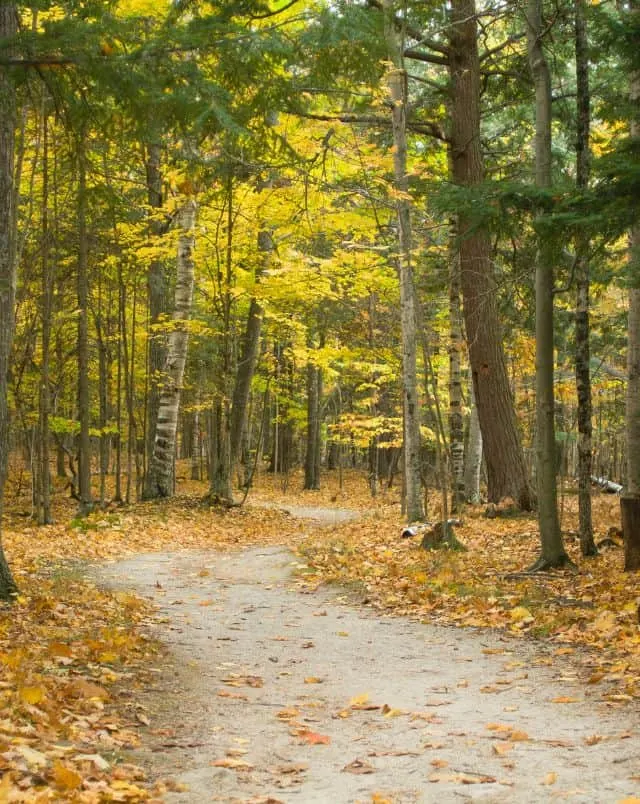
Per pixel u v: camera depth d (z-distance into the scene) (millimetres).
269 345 30422
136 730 5012
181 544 16484
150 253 19828
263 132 7922
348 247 18469
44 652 6508
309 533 18406
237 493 33031
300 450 52938
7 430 8727
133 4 11086
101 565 12945
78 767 4059
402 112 16609
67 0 6578
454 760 4406
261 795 3918
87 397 18828
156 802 3707
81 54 6293
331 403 44312
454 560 12195
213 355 26547
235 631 8562
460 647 7699
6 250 8461
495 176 21078
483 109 21500
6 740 4145
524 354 20422
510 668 6781
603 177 7949
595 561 11625
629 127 11781
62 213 18547
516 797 3754
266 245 22266
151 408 26938
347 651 7613
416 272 21688
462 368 23688
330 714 5531
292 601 10398
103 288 25062
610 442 38812
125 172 20438
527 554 12672
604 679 6133
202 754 4617
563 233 8180
